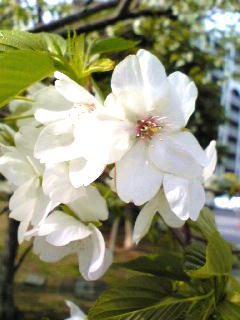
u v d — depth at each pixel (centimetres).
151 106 9
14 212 11
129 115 9
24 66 9
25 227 11
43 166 11
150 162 9
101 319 9
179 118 9
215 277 10
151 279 10
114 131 9
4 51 9
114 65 10
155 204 10
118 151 9
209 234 11
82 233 10
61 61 10
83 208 11
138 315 9
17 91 9
